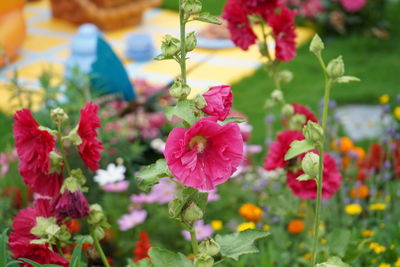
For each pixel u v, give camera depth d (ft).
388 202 10.28
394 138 12.28
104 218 5.74
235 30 8.66
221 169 4.37
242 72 22.49
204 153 4.41
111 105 13.80
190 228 4.89
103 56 14.02
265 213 10.26
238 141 4.36
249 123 17.76
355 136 17.12
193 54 24.03
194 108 4.62
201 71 22.54
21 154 5.40
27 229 5.68
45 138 5.28
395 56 24.12
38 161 5.34
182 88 4.56
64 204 5.46
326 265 4.92
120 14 27.91
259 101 19.57
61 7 28.81
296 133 7.60
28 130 5.35
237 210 11.25
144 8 28.84
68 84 12.17
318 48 4.86
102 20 27.63
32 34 27.35
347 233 7.61
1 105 17.70
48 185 5.55
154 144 13.38
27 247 5.45
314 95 19.81
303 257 8.80
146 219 10.93
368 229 10.14
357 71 22.16
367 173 11.15
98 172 10.64
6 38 22.89
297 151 4.91
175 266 5.06
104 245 9.98
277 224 10.40
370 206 10.05
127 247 9.89
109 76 14.26
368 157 11.93
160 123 14.28
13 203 10.36
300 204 9.68
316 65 22.95
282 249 9.35
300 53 24.50
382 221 9.52
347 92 19.89
